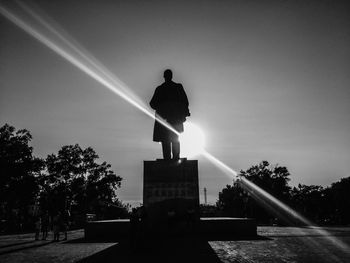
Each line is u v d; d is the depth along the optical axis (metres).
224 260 8.59
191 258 8.83
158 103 13.52
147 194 12.39
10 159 55.75
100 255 10.14
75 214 69.44
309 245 13.05
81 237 22.12
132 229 10.79
